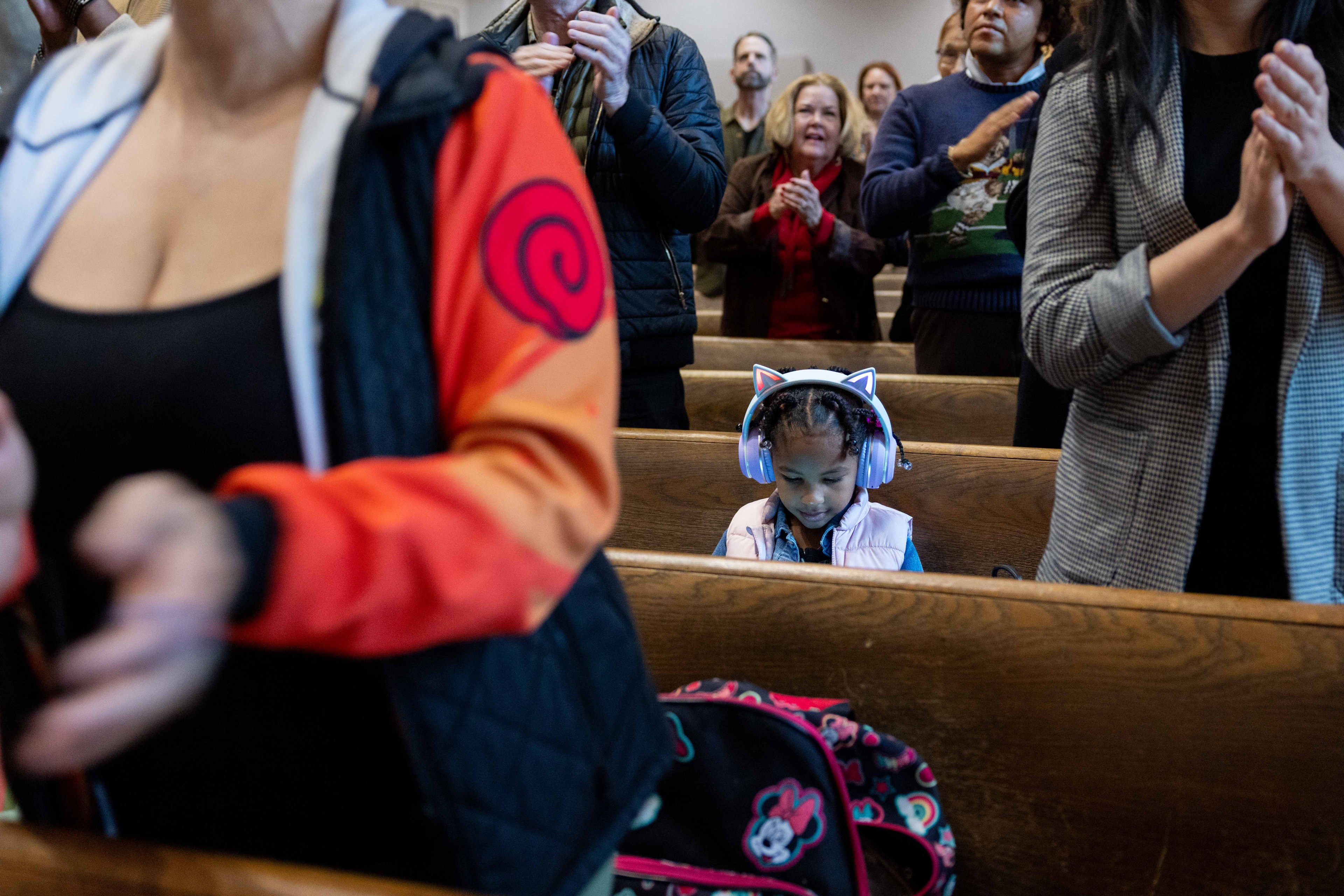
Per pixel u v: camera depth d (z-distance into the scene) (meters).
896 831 1.13
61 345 0.57
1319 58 1.11
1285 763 1.09
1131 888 1.15
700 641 1.32
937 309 2.79
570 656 0.63
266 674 0.58
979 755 1.21
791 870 1.07
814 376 1.69
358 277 0.53
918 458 1.97
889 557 1.72
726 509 2.08
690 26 9.53
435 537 0.44
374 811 0.61
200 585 0.38
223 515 0.40
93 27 1.77
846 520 1.74
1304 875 1.08
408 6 0.60
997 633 1.20
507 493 0.47
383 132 0.54
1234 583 1.22
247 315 0.54
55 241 0.62
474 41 0.61
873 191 2.69
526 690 0.59
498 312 0.52
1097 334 1.15
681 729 1.11
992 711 1.20
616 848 0.70
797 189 3.19
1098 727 1.16
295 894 0.59
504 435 0.50
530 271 0.53
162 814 0.65
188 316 0.55
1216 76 1.16
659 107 2.07
